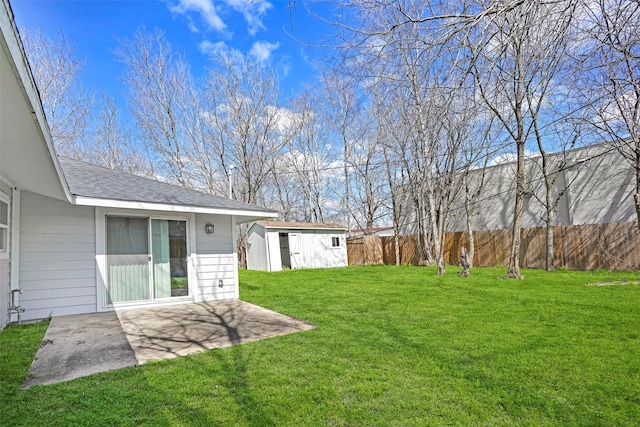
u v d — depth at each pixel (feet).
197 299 24.82
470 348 12.46
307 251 58.13
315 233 59.36
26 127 9.16
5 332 16.57
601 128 28.68
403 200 60.59
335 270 49.65
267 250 54.49
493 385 9.49
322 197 78.64
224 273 26.20
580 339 13.03
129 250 22.76
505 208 48.67
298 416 8.07
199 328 16.76
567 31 11.48
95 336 15.61
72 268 20.98
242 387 9.64
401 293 25.18
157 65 62.80
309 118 75.66
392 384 9.67
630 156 31.58
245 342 14.08
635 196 27.35
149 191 24.35
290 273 46.32
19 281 19.47
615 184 37.81
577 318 16.11
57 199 20.74
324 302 22.68
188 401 8.86
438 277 34.68
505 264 44.19
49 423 7.82
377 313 18.70
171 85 64.03
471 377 10.03
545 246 39.81
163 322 18.26
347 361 11.50
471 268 43.93
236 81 66.28
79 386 9.86
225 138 67.46
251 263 59.93
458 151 46.68
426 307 19.84
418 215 53.67
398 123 42.39
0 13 4.86
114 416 8.09
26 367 11.51
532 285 26.66
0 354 13.01
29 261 19.86
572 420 7.73
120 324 17.94
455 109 12.32
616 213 37.63
